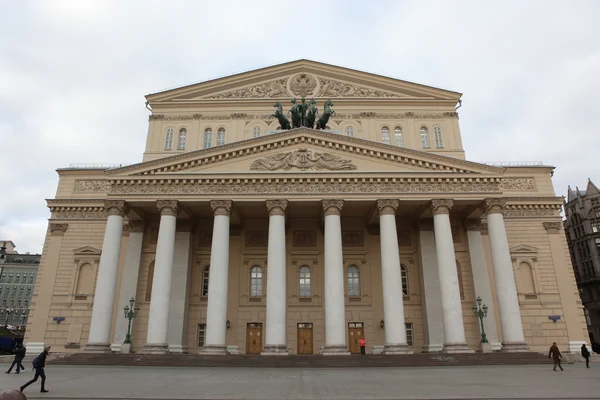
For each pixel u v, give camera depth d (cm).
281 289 3684
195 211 4384
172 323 4219
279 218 3875
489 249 4531
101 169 4972
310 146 4128
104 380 2180
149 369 2911
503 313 3703
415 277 4538
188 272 4409
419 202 4041
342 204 3931
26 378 2312
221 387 1892
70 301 4512
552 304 4550
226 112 5391
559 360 2792
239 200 3947
